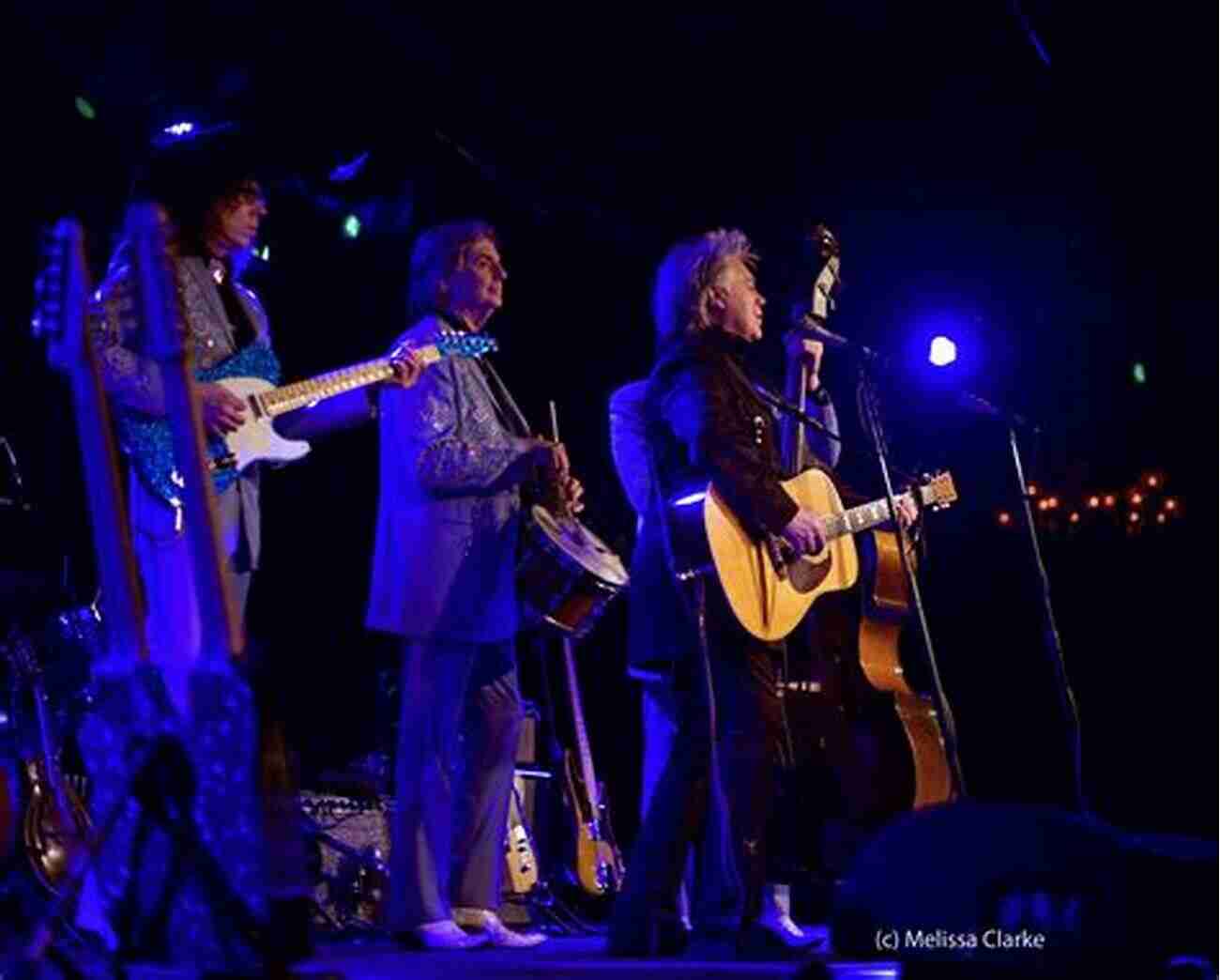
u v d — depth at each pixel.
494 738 5.07
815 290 5.61
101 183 6.51
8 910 4.65
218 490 4.48
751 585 4.72
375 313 7.57
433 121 7.59
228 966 3.19
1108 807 8.76
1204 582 8.83
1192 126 8.73
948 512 8.97
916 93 8.63
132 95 6.56
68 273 3.48
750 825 4.59
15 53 6.43
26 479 6.29
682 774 4.62
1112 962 3.46
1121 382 9.01
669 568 4.74
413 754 4.93
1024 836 3.54
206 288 4.63
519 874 6.29
